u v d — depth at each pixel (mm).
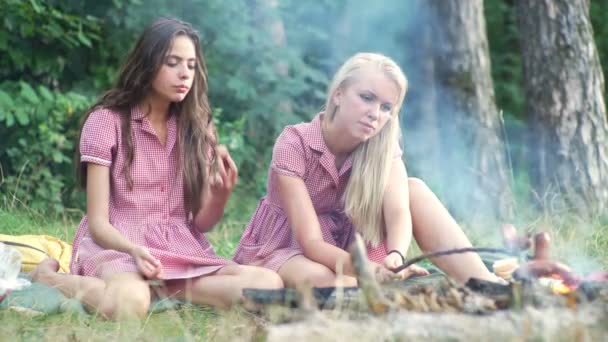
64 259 5090
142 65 4445
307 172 4418
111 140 4445
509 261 4160
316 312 2938
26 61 8680
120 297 3994
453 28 8008
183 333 3740
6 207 7289
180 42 4418
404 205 4301
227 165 4598
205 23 9547
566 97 7641
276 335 2840
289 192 4332
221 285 4191
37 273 4375
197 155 4578
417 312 2900
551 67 7691
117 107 4512
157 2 9273
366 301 3031
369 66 4203
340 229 4531
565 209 6926
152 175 4523
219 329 3609
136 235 4438
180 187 4590
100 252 4309
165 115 4590
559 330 2775
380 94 4172
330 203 4516
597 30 13070
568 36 7664
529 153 7875
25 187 8078
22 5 8367
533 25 7777
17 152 8094
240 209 8633
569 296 3018
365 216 4336
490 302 3016
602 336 2807
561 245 5617
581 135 7590
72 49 8992
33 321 3861
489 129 7941
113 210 4516
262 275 4172
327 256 4137
